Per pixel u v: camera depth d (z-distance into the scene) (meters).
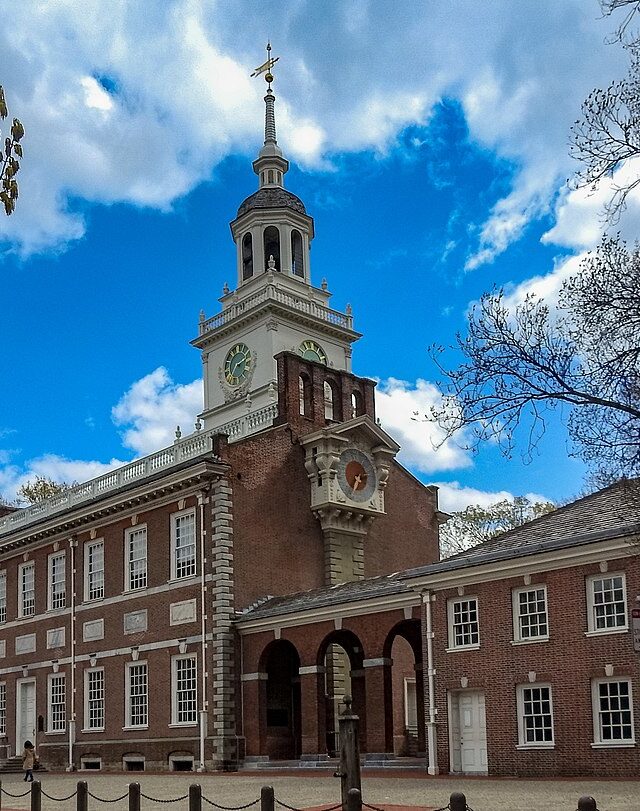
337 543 51.03
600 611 30.45
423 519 56.56
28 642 58.34
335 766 40.25
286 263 76.25
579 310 19.72
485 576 33.53
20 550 60.56
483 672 33.12
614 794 24.06
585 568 30.78
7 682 59.59
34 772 52.06
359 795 19.89
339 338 75.25
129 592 51.03
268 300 70.69
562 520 34.22
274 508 49.09
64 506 60.06
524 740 31.75
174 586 48.34
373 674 39.69
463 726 33.91
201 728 45.06
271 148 79.69
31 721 57.44
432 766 34.22
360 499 52.03
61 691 55.03
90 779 42.66
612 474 19.38
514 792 25.69
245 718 44.72
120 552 52.31
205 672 45.59
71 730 53.12
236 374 72.69
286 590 48.41
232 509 47.09
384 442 53.69
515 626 32.59
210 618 45.91
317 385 53.38
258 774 40.38
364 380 56.16
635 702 28.95
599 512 33.03
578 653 30.52
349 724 22.11
